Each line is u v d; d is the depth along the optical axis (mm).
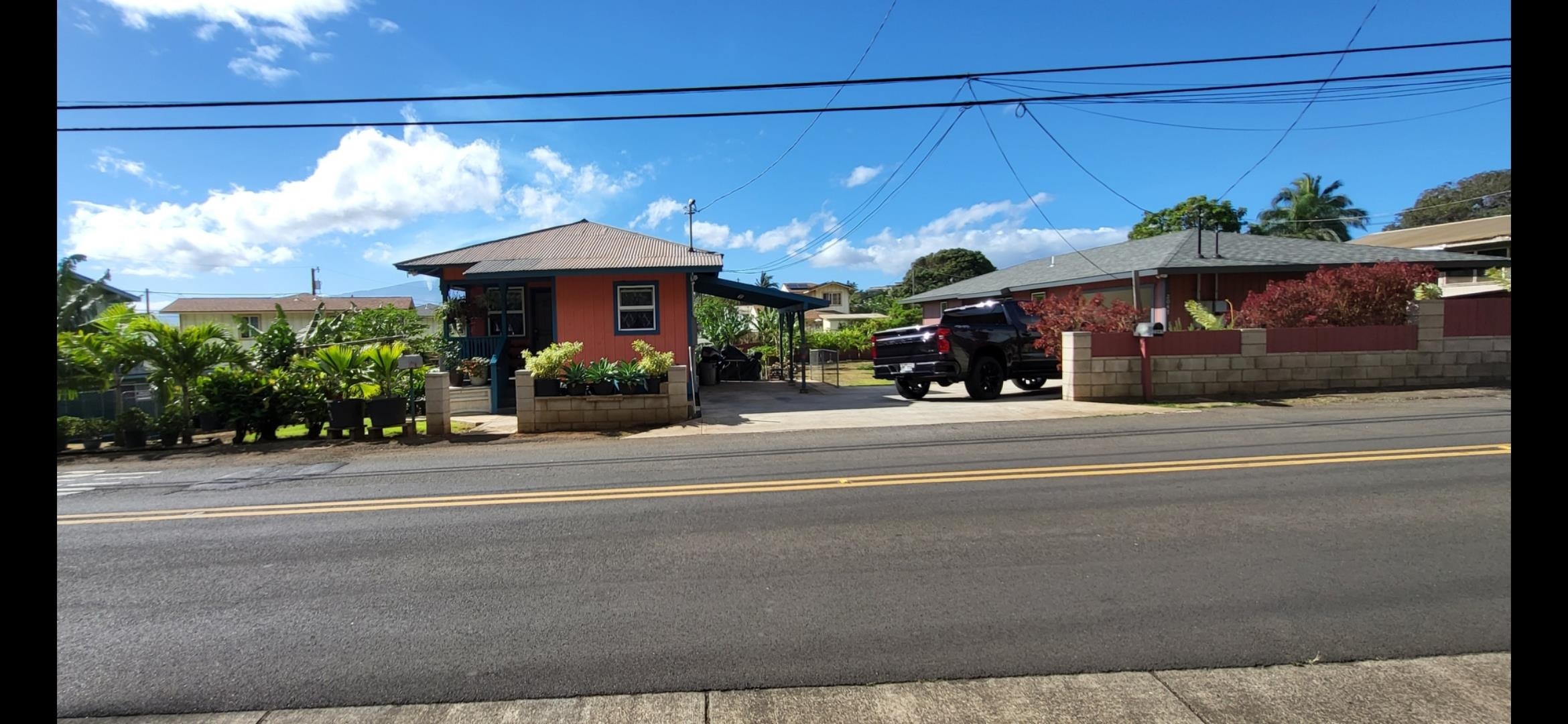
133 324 11430
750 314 32125
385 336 19750
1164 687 3074
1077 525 5320
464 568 4754
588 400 11883
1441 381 13500
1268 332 13297
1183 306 18359
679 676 3250
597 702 3061
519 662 3422
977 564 4570
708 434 10648
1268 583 4145
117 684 3277
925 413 12359
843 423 11430
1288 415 10633
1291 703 2938
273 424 11516
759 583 4344
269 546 5355
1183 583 4184
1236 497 5973
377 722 2957
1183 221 36969
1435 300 13578
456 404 15273
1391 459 7266
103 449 11023
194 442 11711
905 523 5492
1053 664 3285
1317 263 17812
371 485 7566
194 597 4332
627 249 17203
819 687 3139
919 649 3455
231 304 38750
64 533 5824
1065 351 13359
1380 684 3057
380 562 4906
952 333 14078
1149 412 11430
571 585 4391
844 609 3939
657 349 14961
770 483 7000
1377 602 3859
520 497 6727
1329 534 4980
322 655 3543
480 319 17906
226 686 3250
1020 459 7785
